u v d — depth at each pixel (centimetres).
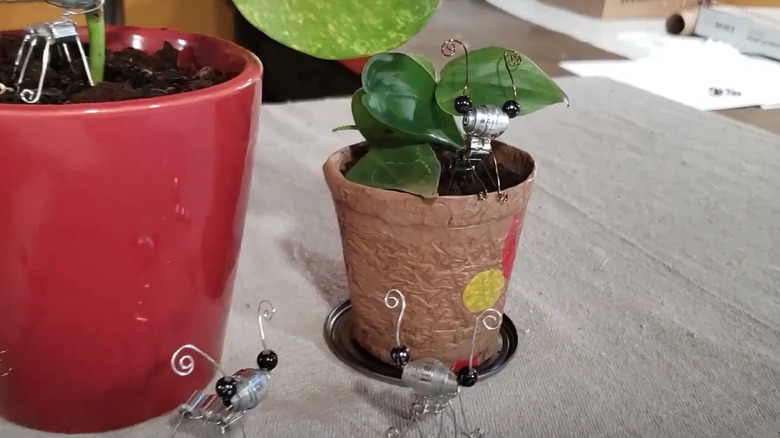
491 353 57
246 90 44
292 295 66
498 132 50
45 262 41
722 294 68
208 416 44
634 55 146
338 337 59
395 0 47
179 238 44
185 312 47
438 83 53
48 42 46
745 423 50
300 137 104
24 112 37
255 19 46
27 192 39
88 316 43
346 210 51
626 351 59
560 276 71
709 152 104
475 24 156
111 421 48
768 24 146
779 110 124
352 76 141
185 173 42
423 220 48
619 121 115
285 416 50
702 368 57
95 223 40
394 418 50
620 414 51
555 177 95
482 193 49
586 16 167
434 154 51
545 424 50
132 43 56
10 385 46
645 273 72
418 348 54
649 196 90
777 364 57
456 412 50
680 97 126
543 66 136
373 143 54
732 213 86
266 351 48
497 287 53
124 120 38
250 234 77
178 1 128
